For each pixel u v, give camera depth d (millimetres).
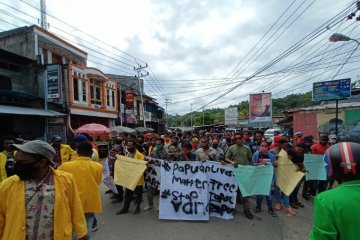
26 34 19797
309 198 8023
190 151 7074
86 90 23312
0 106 15539
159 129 53344
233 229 5496
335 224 1693
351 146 1845
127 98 31562
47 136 19141
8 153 5820
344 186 1795
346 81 18359
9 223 2324
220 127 56125
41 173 2494
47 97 19203
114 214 6469
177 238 5027
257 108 33031
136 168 6520
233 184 6363
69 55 23875
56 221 2426
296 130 23266
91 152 4188
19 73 18734
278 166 6699
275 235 5188
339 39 11773
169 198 6219
